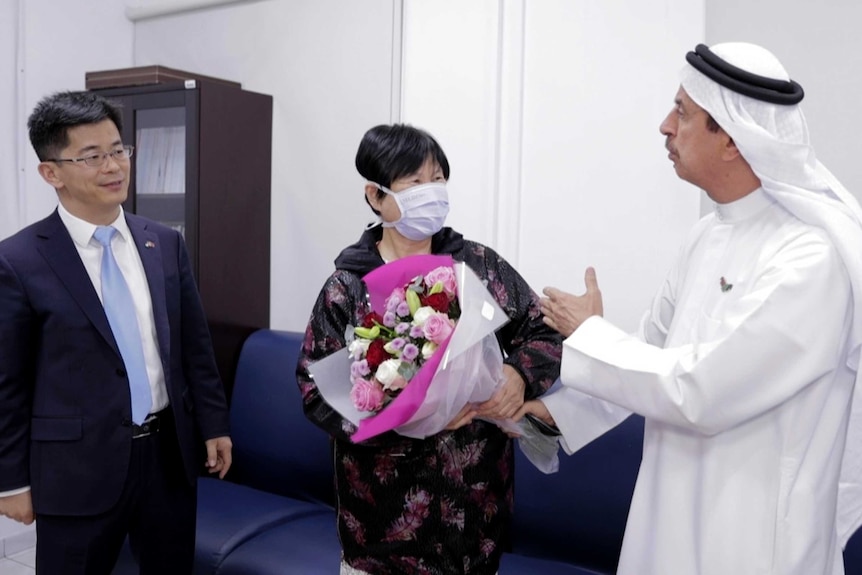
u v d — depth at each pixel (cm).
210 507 266
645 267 244
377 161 169
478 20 270
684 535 146
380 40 298
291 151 324
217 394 214
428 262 160
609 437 227
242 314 318
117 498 187
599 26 247
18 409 183
